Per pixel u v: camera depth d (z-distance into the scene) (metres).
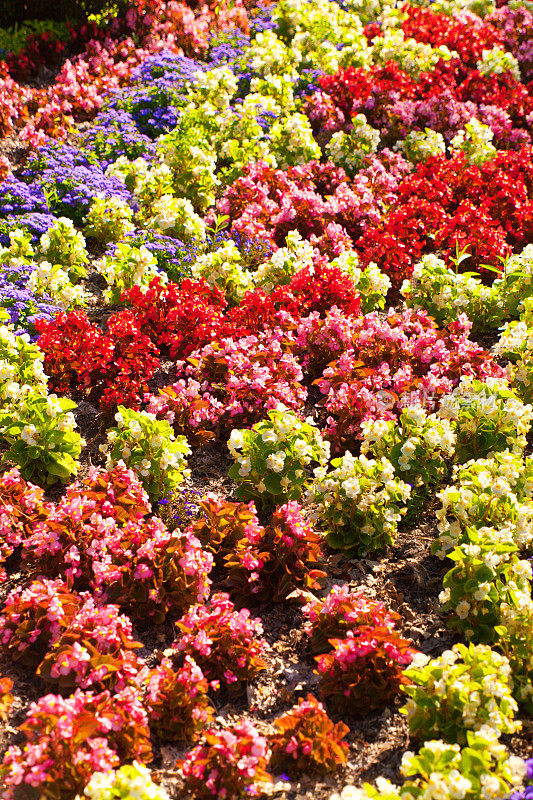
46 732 3.38
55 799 3.28
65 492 5.25
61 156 8.68
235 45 12.04
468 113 10.23
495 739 3.41
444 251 8.17
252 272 7.71
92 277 7.64
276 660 4.26
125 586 4.34
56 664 3.82
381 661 3.98
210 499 4.83
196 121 9.40
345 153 9.46
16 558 4.79
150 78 10.62
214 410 5.80
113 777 3.26
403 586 4.71
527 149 9.42
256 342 6.27
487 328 6.99
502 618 4.11
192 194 8.57
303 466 5.39
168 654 4.23
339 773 3.68
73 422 5.28
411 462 5.11
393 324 6.49
